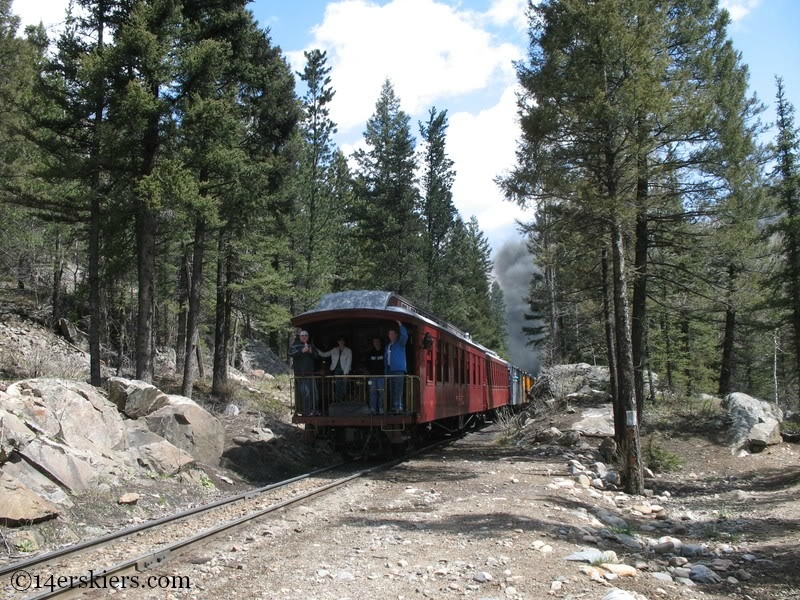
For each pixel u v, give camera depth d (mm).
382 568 6074
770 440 17484
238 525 7711
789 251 21781
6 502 7074
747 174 15875
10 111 19188
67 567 6117
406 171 34781
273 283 22500
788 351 33750
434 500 9977
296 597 5242
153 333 25750
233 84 18125
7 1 20859
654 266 18141
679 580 6461
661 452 16219
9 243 24656
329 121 37000
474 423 24875
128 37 14141
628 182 13797
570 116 13508
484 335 63312
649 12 13023
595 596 5395
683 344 28828
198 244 18562
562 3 12945
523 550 6805
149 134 15250
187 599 5180
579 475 13086
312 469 14070
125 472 9766
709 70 16281
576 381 26141
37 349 19578
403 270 34031
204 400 19297
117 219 15680
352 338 15070
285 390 27516
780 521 9828
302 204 31797
